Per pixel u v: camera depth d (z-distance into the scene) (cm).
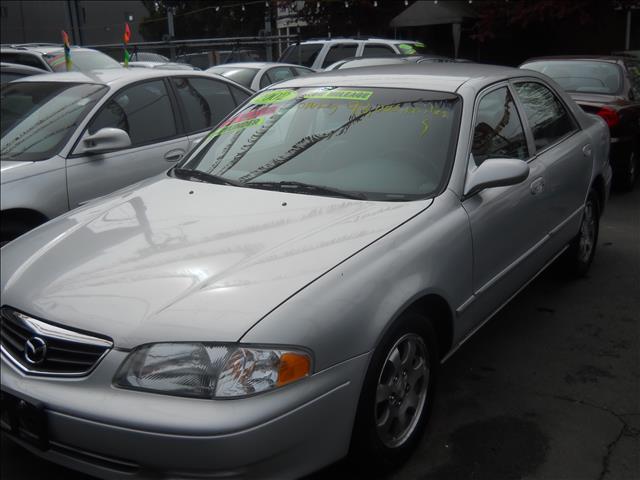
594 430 321
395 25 1956
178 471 227
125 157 524
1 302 275
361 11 2148
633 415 333
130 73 577
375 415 265
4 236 465
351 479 282
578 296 483
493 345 411
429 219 303
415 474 288
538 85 448
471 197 330
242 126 400
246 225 295
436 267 292
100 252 284
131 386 233
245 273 256
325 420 243
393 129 353
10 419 258
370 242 278
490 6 1888
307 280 252
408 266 278
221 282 251
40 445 248
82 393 239
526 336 422
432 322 314
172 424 222
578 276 512
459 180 326
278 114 392
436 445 309
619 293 488
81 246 293
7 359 262
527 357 395
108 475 238
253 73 1179
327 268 259
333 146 356
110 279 262
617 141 772
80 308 251
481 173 325
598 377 371
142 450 227
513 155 383
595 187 507
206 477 226
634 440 312
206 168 376
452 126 344
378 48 1403
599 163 497
